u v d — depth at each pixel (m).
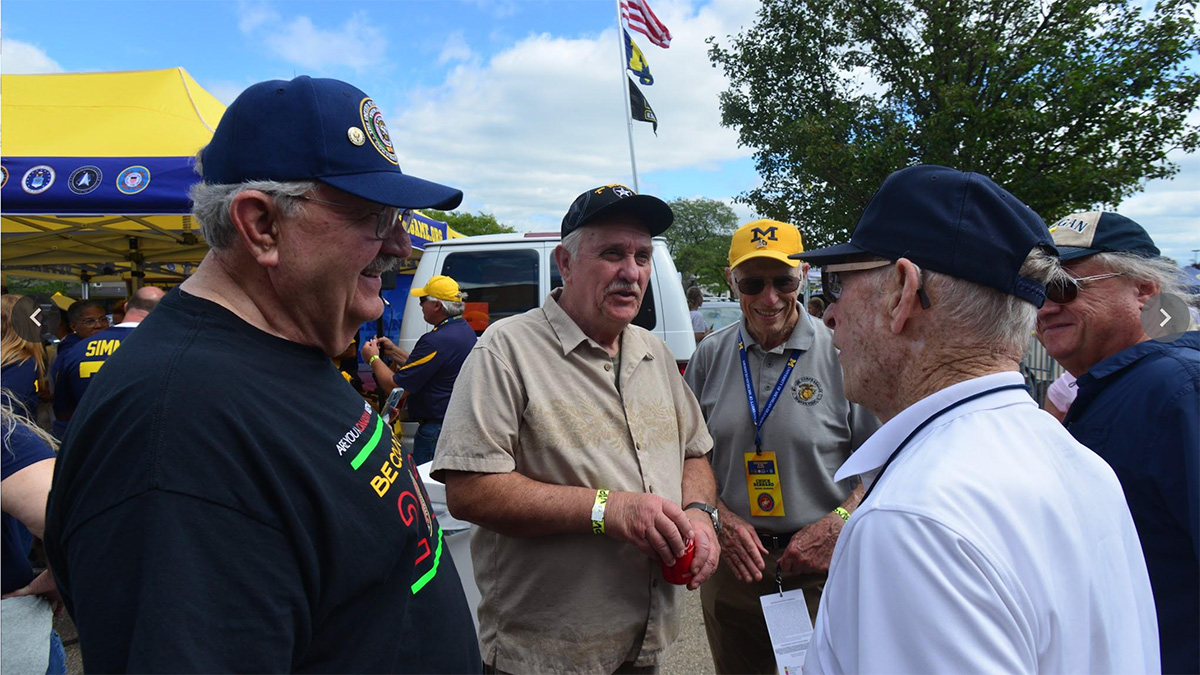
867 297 1.01
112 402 0.78
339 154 0.95
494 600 1.67
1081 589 0.77
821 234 14.88
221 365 0.84
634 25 8.88
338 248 0.96
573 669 1.57
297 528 0.82
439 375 4.34
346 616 0.91
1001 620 0.70
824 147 13.51
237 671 0.74
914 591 0.72
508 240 4.75
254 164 0.92
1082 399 1.66
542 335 1.73
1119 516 0.89
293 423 0.89
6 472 1.54
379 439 1.04
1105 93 11.65
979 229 0.90
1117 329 1.68
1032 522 0.76
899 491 0.79
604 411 1.69
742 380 2.34
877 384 1.02
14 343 3.23
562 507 1.52
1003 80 12.25
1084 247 1.69
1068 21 12.57
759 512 2.24
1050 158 12.35
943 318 0.92
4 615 1.54
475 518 1.56
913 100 13.62
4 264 7.90
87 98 4.55
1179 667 1.40
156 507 0.73
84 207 4.05
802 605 2.05
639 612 1.64
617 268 1.69
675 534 1.49
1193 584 1.39
